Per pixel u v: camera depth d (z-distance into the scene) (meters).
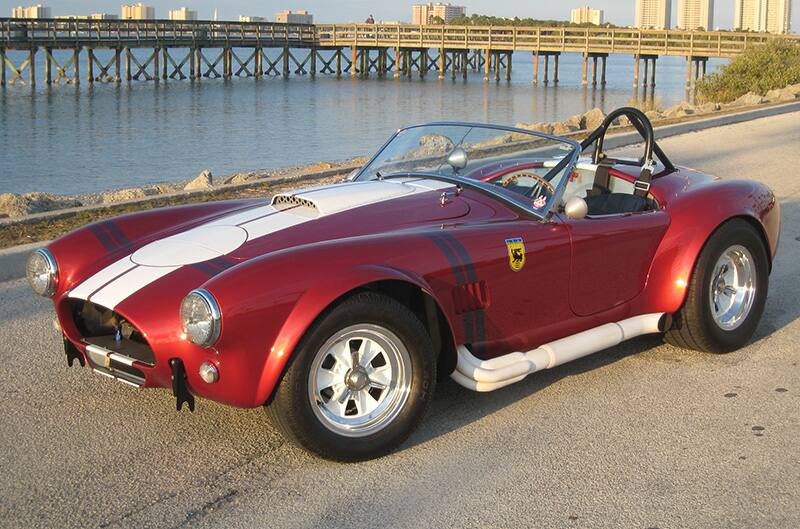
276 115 34.06
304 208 4.56
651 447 4.00
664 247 4.90
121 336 4.05
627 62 126.94
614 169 5.47
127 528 3.37
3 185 17.94
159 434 4.17
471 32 61.19
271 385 3.59
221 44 59.22
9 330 5.64
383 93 48.06
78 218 8.60
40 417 4.36
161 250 4.22
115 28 52.69
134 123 30.78
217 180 12.69
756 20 187.25
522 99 45.22
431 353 3.94
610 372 4.92
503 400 4.55
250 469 3.83
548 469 3.81
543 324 4.48
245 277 3.57
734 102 24.06
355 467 3.84
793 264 7.08
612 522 3.38
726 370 4.93
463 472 3.79
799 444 4.02
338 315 3.66
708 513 3.44
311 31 65.69
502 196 4.63
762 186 5.39
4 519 3.43
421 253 3.98
